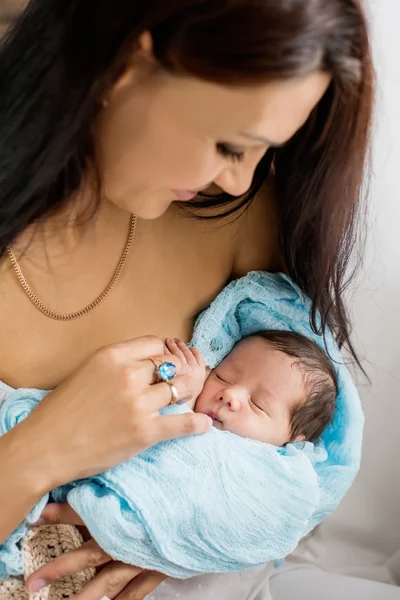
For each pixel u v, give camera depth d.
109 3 0.56
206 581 0.91
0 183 0.67
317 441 0.99
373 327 1.19
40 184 0.66
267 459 0.82
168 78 0.57
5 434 0.72
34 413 0.73
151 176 0.65
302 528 0.84
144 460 0.76
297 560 1.24
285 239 0.93
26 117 0.63
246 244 0.99
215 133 0.59
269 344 0.96
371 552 1.26
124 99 0.61
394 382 1.21
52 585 0.79
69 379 0.74
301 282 0.97
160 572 0.81
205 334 0.95
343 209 0.85
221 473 0.78
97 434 0.71
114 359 0.74
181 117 0.59
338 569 1.24
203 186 0.65
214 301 0.96
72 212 0.76
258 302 0.98
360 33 0.63
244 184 0.68
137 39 0.56
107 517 0.71
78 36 0.58
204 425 0.75
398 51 1.06
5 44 0.65
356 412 0.99
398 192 1.13
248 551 0.80
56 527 0.78
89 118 0.62
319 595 1.08
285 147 0.83
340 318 0.99
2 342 0.80
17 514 0.70
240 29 0.53
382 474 1.24
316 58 0.57
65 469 0.71
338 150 0.78
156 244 0.89
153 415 0.73
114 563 0.78
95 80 0.59
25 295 0.79
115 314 0.88
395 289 1.17
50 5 0.60
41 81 0.61
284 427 0.93
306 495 0.82
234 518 0.78
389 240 1.15
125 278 0.87
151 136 0.61
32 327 0.81
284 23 0.53
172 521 0.74
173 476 0.75
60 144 0.63
